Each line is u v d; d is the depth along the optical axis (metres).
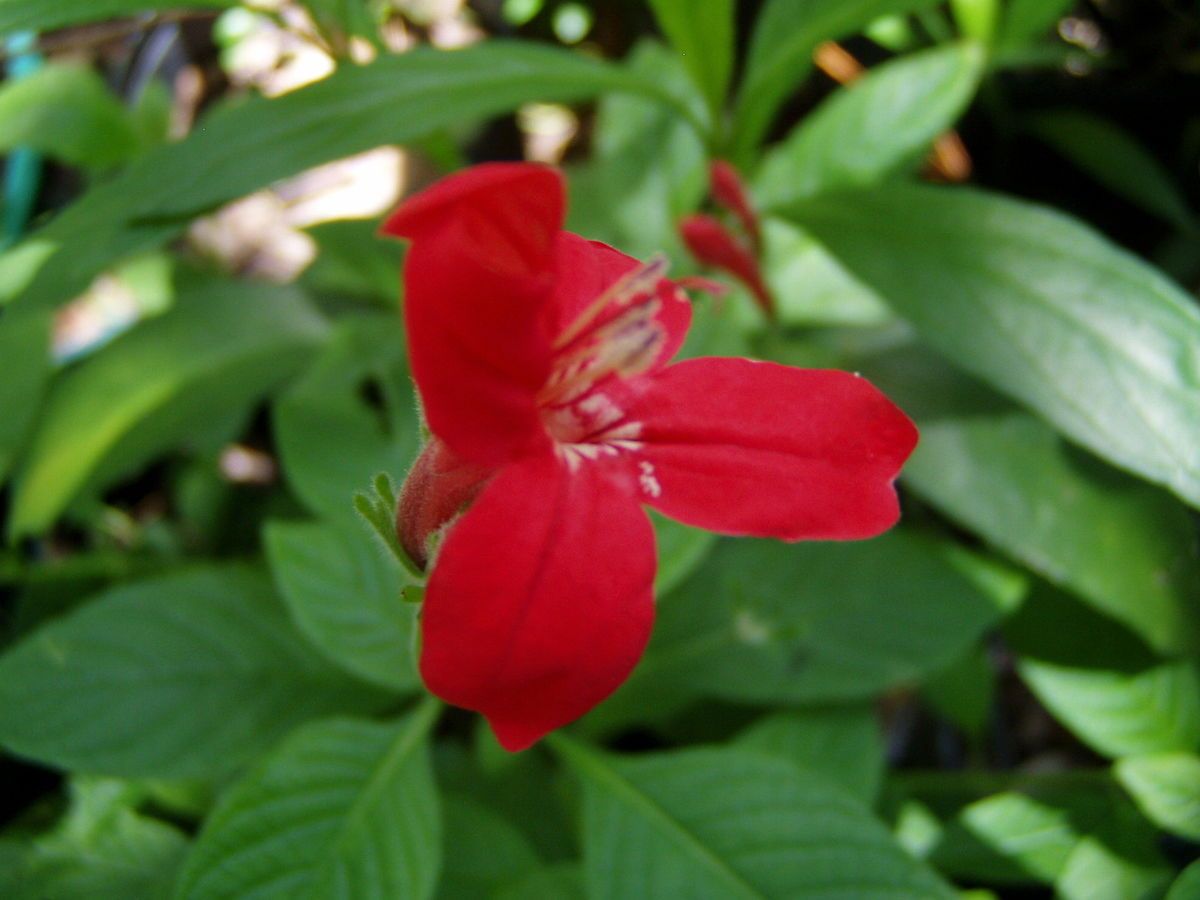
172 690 0.16
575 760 0.15
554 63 0.16
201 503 0.23
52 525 0.24
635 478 0.10
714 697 0.20
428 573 0.10
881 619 0.17
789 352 0.19
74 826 0.16
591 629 0.09
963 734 0.21
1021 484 0.17
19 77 0.25
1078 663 0.17
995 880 0.16
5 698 0.15
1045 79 0.26
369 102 0.14
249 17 0.26
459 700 0.09
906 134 0.20
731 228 0.20
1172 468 0.14
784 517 0.10
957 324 0.15
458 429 0.09
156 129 0.24
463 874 0.15
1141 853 0.15
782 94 0.18
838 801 0.14
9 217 0.25
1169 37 0.26
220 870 0.13
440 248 0.08
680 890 0.14
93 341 0.26
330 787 0.14
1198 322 0.14
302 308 0.23
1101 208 0.27
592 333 0.10
